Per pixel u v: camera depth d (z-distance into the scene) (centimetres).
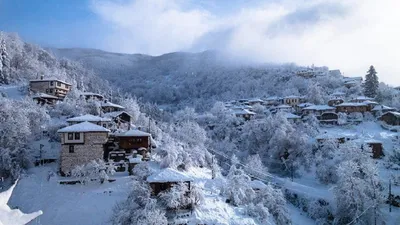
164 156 5638
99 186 4747
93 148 5238
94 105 8306
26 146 5453
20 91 9481
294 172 7750
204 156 6875
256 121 9950
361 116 10425
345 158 6438
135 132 6084
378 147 7669
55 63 15712
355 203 5234
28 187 4600
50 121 6838
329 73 18400
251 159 7575
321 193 6400
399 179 6438
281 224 4834
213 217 4097
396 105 11506
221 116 11581
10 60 11219
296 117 10419
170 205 3872
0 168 4819
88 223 3928
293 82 17788
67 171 5078
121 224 3581
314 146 8156
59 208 4166
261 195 5116
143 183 4166
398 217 5347
